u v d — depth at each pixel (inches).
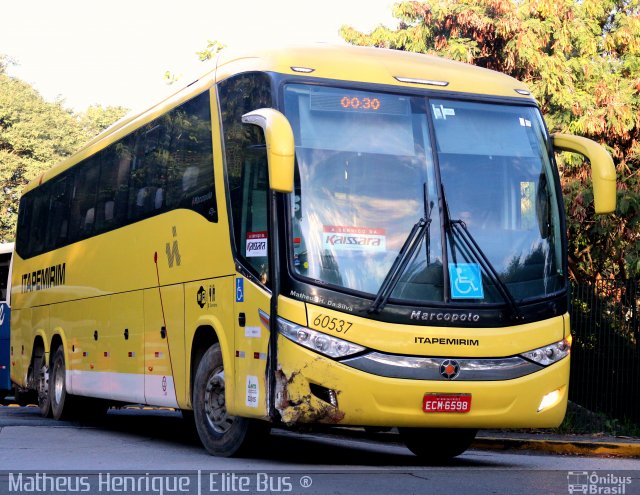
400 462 711.7
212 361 703.1
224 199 688.4
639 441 887.1
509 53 1307.8
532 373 634.2
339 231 616.1
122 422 1130.0
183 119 782.5
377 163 636.7
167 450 748.0
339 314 600.1
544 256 660.1
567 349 653.9
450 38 1366.9
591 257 1218.6
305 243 610.2
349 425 613.0
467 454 816.9
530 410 632.4
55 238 1151.6
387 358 602.2
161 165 823.7
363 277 610.9
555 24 1332.4
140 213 864.3
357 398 595.5
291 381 596.4
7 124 3474.4
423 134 653.9
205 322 708.0
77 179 1085.8
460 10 1334.9
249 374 637.9
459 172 652.7
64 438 849.5
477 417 618.5
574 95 1288.1
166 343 789.2
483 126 673.0
